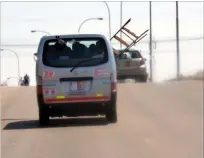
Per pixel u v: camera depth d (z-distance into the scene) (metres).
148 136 29.06
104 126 33.56
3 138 30.31
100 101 33.72
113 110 34.31
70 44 33.91
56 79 33.47
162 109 37.00
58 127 34.06
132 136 29.53
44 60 33.66
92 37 34.06
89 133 31.22
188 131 27.42
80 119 37.88
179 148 24.92
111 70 33.72
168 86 46.62
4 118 39.00
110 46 34.16
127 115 37.75
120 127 32.84
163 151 24.86
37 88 33.66
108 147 26.88
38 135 31.11
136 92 51.41
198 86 39.72
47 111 34.03
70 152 26.00
